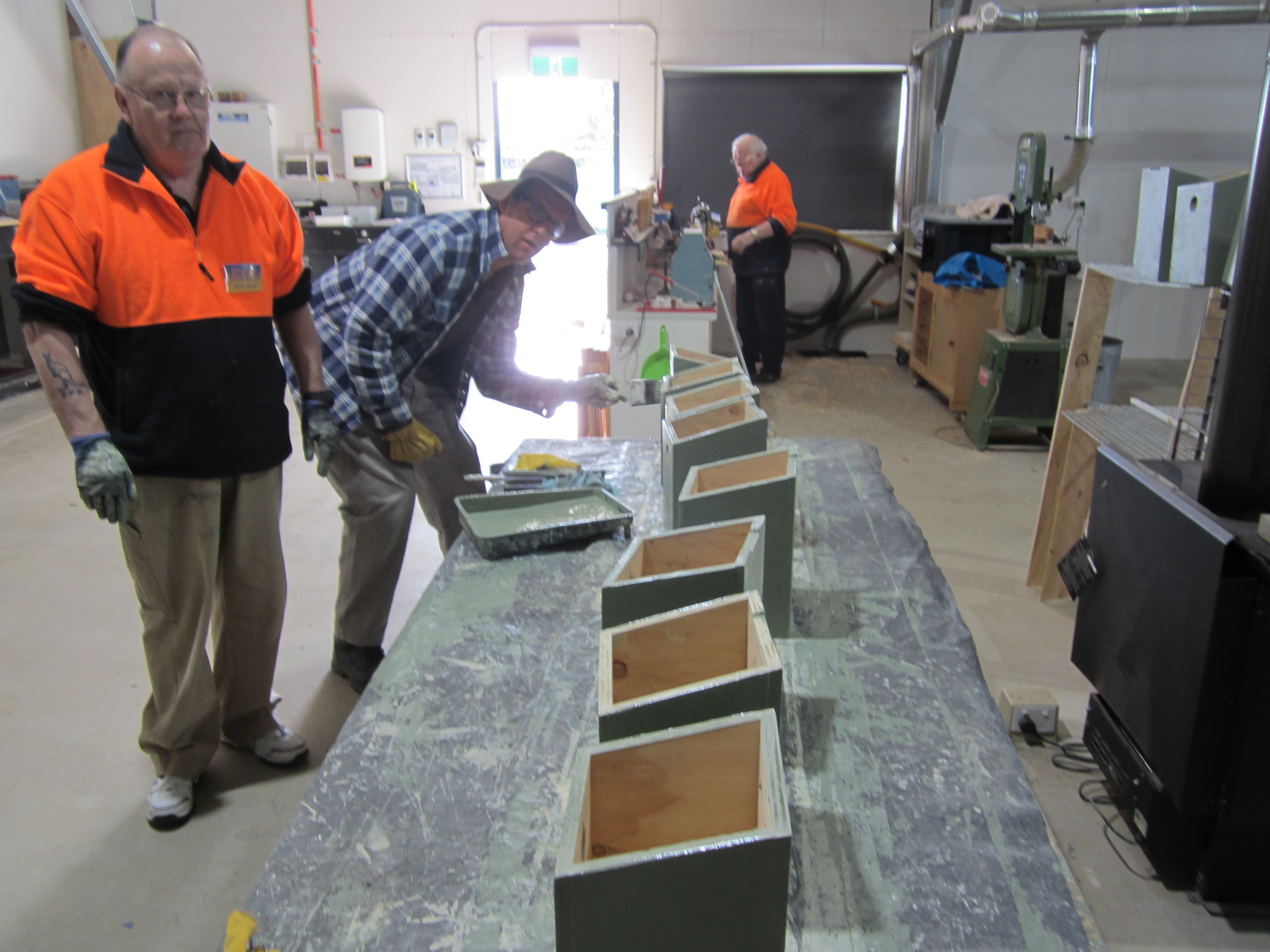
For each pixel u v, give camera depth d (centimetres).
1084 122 450
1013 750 102
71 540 306
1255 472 135
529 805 93
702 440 149
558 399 215
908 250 544
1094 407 231
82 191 133
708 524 123
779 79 552
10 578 278
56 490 351
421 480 212
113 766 194
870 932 77
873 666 118
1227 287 158
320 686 224
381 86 552
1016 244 383
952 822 90
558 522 156
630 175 564
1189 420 188
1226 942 152
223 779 187
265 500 164
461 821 91
